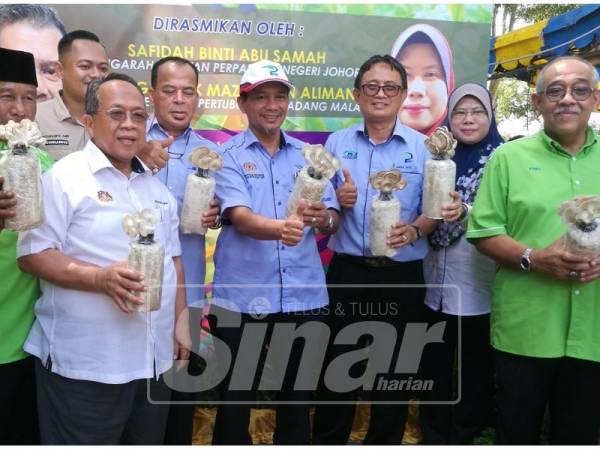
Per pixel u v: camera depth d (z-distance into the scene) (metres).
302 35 4.02
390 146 3.29
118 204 2.40
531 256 2.59
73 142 3.71
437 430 3.51
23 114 2.72
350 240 3.25
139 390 2.54
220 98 3.97
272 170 3.02
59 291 2.36
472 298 3.35
